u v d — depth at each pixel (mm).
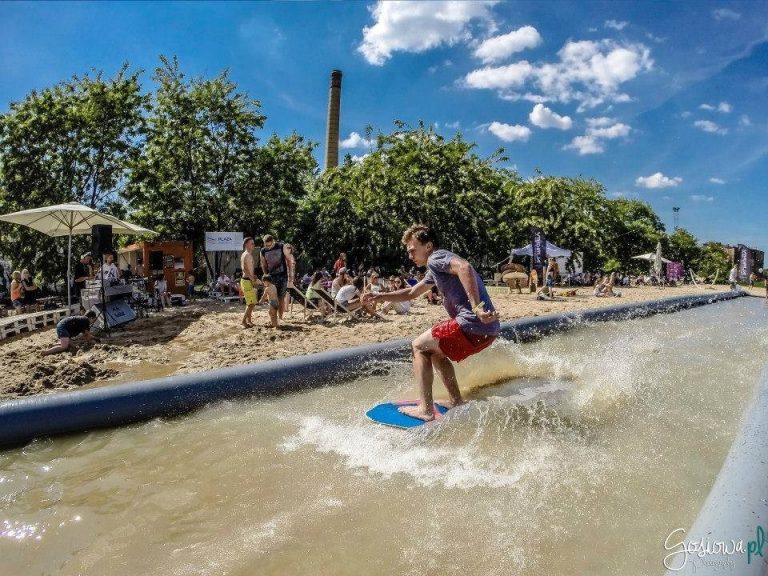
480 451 3418
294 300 13008
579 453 3371
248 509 2746
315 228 31078
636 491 2822
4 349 7988
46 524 2660
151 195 24922
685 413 4156
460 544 2354
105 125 23141
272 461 3385
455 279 4043
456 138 33875
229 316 12133
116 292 11336
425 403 4090
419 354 4105
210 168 26156
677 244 60438
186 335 9102
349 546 2355
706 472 3057
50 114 21781
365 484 3000
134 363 6648
